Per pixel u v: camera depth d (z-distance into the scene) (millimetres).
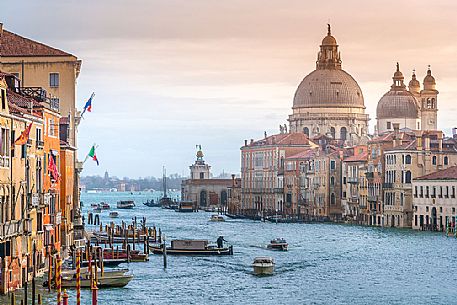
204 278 137875
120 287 123938
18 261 107375
